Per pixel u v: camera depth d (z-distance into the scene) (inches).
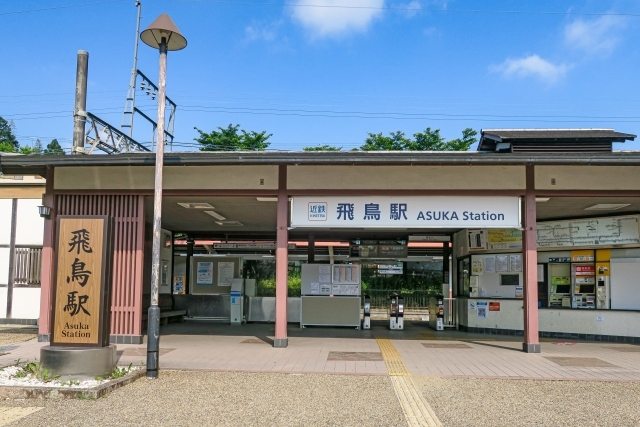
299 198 428.5
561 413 245.9
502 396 276.4
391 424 227.3
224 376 319.9
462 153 391.2
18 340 464.8
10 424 225.1
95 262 313.1
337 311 608.4
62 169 450.6
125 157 403.5
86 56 633.0
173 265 725.9
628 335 497.4
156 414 240.2
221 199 473.1
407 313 775.1
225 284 696.4
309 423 228.1
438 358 387.2
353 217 422.9
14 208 645.9
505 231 563.2
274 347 430.0
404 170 423.8
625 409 253.6
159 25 322.7
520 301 549.6
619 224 507.8
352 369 341.7
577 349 441.7
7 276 637.9
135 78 730.8
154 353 315.6
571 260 542.6
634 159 363.3
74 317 309.7
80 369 297.6
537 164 375.6
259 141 1493.6
